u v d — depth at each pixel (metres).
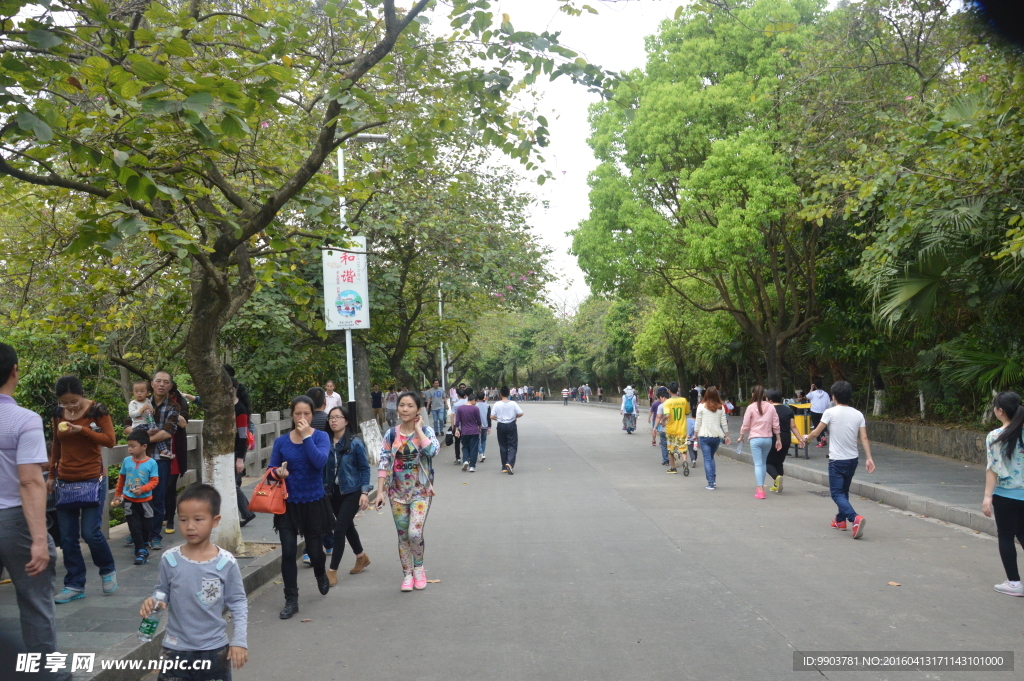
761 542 8.87
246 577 7.33
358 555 8.12
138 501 8.07
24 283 9.62
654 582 7.18
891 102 14.39
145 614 3.79
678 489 13.60
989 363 12.80
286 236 8.79
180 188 7.20
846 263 19.05
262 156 8.78
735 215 17.89
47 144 6.31
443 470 17.91
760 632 5.68
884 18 14.59
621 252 21.09
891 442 18.31
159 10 6.44
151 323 13.27
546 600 6.70
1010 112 10.41
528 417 44.84
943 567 7.57
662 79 20.91
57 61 5.63
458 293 20.23
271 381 21.58
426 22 7.16
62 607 6.35
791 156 18.05
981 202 11.38
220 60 6.32
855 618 5.96
